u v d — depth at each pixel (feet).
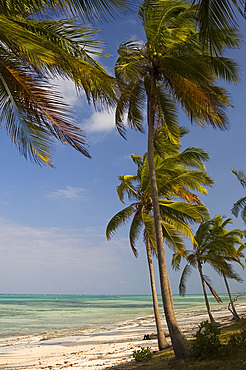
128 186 67.36
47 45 22.56
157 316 62.03
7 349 94.17
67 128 25.05
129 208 66.74
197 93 42.80
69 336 124.67
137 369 38.96
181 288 93.76
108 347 84.12
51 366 58.59
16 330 149.69
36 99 24.62
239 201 87.25
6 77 24.68
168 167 59.41
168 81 46.50
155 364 40.22
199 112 44.47
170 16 44.50
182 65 42.29
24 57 23.77
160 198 65.87
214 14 18.02
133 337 106.42
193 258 92.84
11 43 22.56
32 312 279.90
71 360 65.82
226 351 33.99
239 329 55.57
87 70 24.68
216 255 92.22
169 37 44.39
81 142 25.35
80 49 26.58
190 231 61.00
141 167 66.08
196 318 165.68
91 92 26.50
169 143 55.77
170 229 61.52
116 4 18.66
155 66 46.09
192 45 45.44
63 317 225.56
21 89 24.68
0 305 412.57
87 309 332.19
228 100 45.01
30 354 81.87
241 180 87.25
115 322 186.29
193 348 35.96
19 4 21.15
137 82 48.67
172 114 50.75
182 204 58.13
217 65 42.19
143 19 45.44
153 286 63.62
